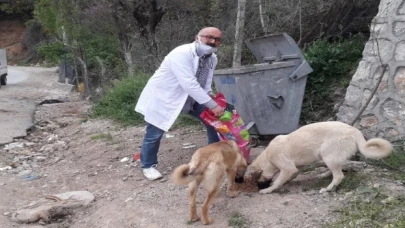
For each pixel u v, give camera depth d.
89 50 22.39
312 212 4.84
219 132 5.89
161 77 6.09
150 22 15.41
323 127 5.24
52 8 22.00
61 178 7.20
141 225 5.16
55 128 11.65
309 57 8.40
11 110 14.34
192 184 5.00
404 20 6.36
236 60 9.41
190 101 6.25
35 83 31.84
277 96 6.80
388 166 5.62
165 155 7.39
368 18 9.60
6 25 58.53
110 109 11.62
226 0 13.90
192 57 5.83
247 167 5.76
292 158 5.31
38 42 53.09
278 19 10.49
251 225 4.80
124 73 17.81
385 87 6.40
